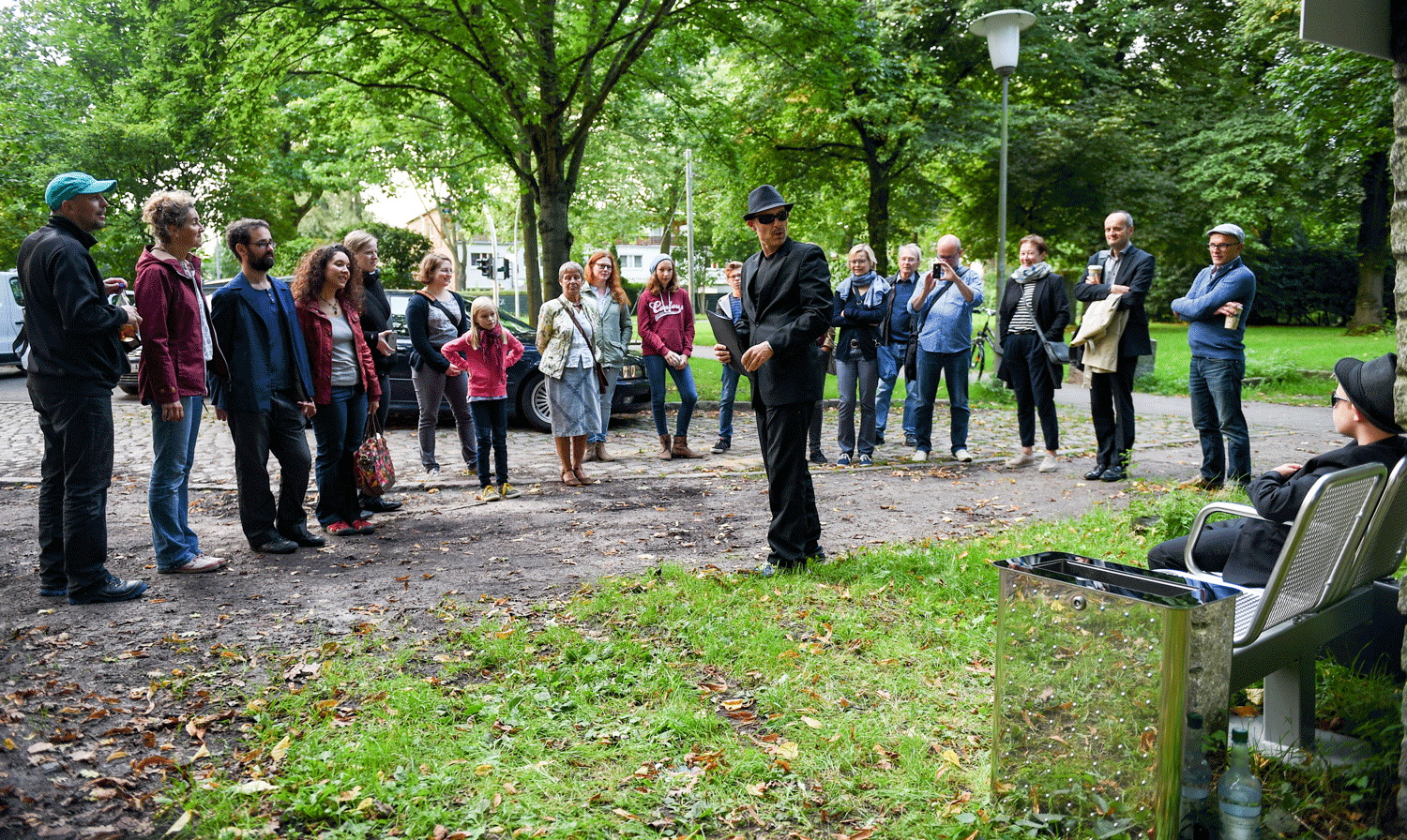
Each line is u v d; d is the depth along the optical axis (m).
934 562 5.09
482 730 3.21
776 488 5.01
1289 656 2.79
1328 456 3.04
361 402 6.26
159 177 23.22
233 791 2.79
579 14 13.82
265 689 3.58
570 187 13.70
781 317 4.80
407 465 8.67
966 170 26.95
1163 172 25.52
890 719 3.32
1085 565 2.55
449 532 6.16
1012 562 2.52
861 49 14.38
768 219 4.75
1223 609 2.27
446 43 12.17
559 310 7.62
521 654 3.87
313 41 12.97
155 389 4.91
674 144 19.59
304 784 2.83
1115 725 2.29
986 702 3.45
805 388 4.85
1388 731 2.82
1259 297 35.53
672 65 15.03
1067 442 10.20
